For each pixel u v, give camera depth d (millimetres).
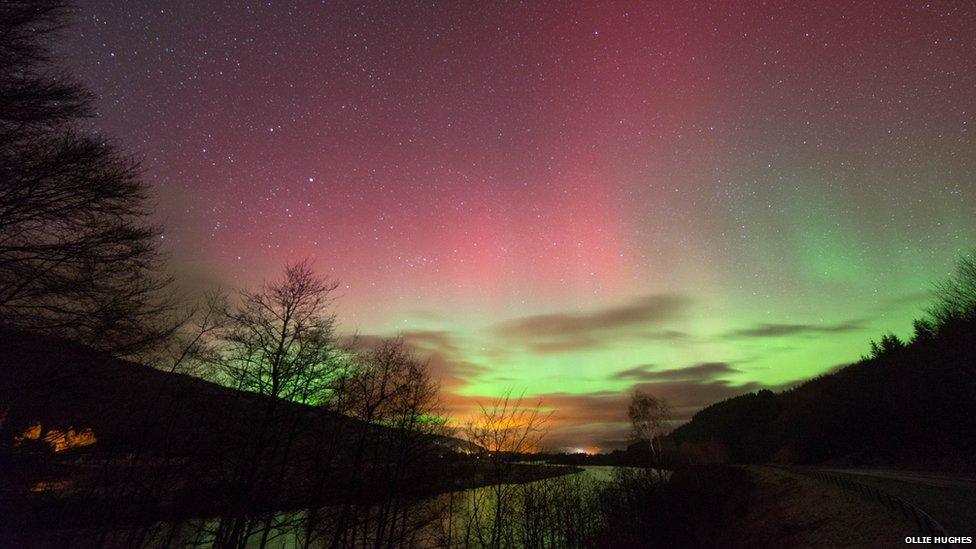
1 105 10789
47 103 11484
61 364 12430
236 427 16094
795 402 81062
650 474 44500
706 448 85750
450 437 22266
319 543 21828
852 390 53500
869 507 18672
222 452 16141
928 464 35938
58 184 11617
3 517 12172
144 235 13141
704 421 112000
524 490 25391
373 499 20844
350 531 21859
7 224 11148
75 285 11906
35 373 12016
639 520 34562
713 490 40219
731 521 31812
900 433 43781
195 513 16172
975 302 40125
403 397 22250
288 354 17281
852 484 23812
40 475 12961
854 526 17453
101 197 12305
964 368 36719
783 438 72062
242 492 15664
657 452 59781
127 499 15859
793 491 30484
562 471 28281
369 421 21000
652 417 62344
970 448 33906
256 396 16594
